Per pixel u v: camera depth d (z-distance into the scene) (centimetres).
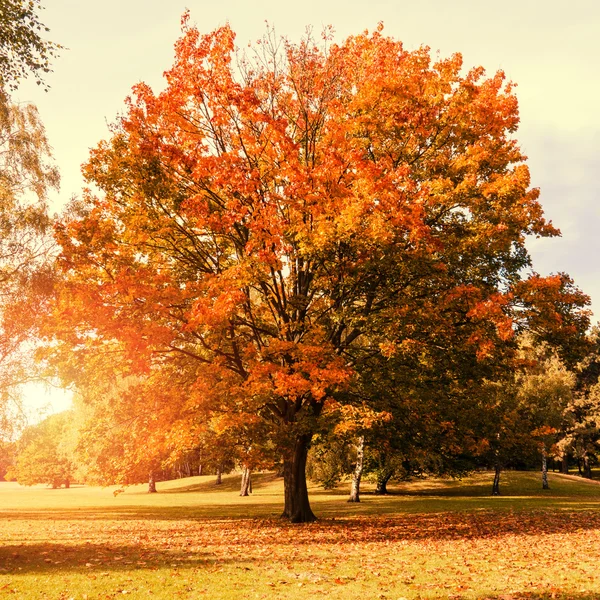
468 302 1603
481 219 1727
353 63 1877
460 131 1819
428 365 1856
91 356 1819
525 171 1658
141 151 1681
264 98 1894
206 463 2156
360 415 1739
